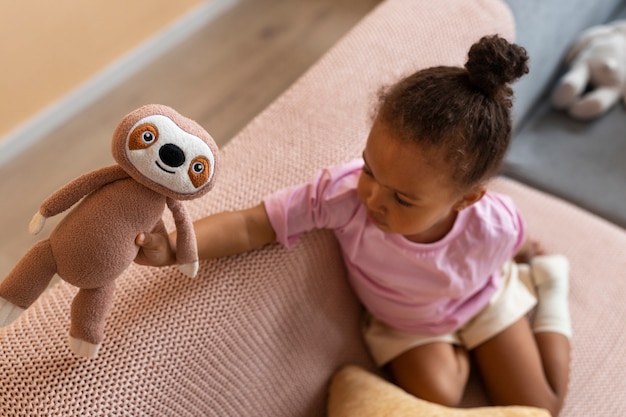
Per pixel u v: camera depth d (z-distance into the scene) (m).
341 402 0.81
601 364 0.97
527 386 0.90
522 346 0.92
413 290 0.86
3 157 1.74
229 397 0.73
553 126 1.35
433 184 0.70
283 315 0.79
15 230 1.56
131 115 0.50
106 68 1.94
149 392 0.65
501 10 1.11
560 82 1.35
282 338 0.80
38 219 0.51
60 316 0.65
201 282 0.70
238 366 0.73
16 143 1.76
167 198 0.55
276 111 0.88
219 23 2.20
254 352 0.75
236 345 0.73
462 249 0.84
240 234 0.72
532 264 1.01
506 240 0.87
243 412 0.76
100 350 0.63
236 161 0.81
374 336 0.94
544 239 1.09
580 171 1.25
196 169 0.51
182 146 0.50
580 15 1.39
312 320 0.85
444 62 1.00
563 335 0.95
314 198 0.77
